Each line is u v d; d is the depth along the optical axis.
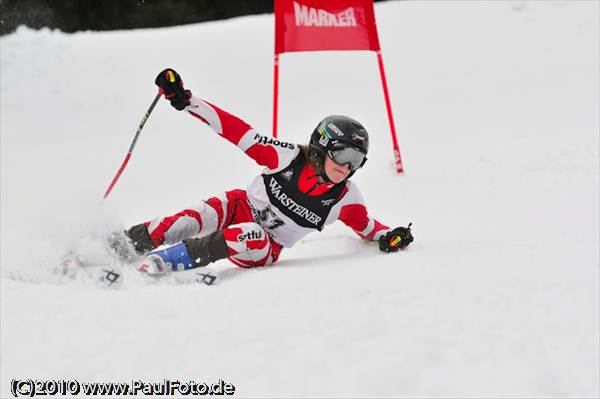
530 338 9.86
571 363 9.20
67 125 45.41
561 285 11.86
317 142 14.77
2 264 13.71
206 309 11.46
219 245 14.21
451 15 50.28
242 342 10.10
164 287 13.02
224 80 48.66
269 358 9.59
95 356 9.96
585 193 19.58
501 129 30.50
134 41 56.72
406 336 10.02
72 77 52.50
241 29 56.19
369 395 8.62
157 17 71.44
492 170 23.98
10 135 43.25
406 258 14.60
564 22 45.75
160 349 10.02
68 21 67.94
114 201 25.23
